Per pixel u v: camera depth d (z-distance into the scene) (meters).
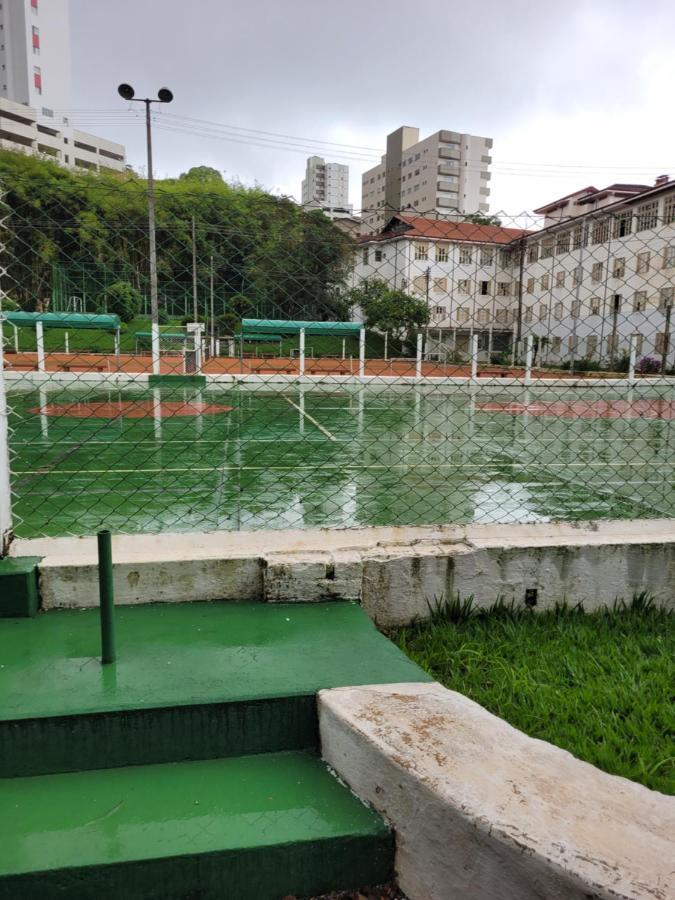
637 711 2.04
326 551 2.66
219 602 2.52
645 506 6.37
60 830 1.52
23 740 1.71
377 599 2.61
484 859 1.34
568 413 15.09
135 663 2.01
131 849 1.45
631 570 2.85
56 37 72.00
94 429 11.41
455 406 16.23
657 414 15.47
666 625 2.72
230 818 1.57
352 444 10.34
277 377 18.08
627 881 1.17
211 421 12.97
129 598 2.47
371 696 1.84
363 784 1.65
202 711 1.79
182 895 1.46
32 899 1.40
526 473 8.09
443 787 1.44
